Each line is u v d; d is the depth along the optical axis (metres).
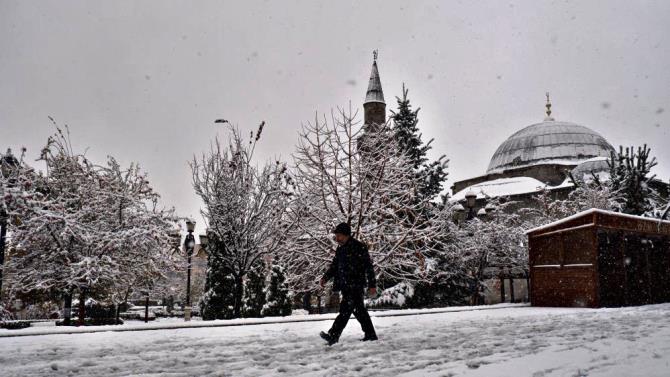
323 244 17.67
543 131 59.34
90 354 5.48
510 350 4.97
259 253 17.44
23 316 22.53
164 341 6.83
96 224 16.77
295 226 17.84
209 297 17.12
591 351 4.54
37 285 15.63
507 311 13.77
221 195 17.31
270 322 10.62
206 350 5.70
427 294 22.31
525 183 50.81
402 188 18.78
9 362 4.90
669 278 17.61
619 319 9.07
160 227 17.23
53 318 23.20
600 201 26.78
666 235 17.11
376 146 18.62
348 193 17.34
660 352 4.23
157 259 17.48
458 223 25.27
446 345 5.62
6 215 14.39
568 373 3.38
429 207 21.42
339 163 17.86
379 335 7.11
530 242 17.12
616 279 15.71
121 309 31.77
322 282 6.54
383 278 20.69
